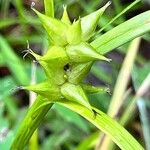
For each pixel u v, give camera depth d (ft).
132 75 0.74
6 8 0.89
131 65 0.64
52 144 0.74
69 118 0.66
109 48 0.36
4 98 0.70
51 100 0.35
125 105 0.78
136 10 0.92
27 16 0.81
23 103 0.85
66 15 0.33
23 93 0.86
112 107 0.63
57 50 0.31
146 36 0.78
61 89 0.33
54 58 0.31
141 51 0.93
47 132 0.79
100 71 0.80
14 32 0.89
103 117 0.35
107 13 0.78
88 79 0.85
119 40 0.36
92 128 0.75
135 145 0.35
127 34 0.36
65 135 0.75
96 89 0.34
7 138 0.60
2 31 0.89
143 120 0.70
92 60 0.31
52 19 0.31
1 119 0.63
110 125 0.35
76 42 0.31
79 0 0.83
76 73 0.33
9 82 0.71
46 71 0.33
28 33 0.86
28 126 0.38
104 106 0.75
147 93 0.77
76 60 0.32
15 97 0.85
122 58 0.87
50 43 0.33
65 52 0.31
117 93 0.64
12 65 0.72
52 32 0.31
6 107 0.74
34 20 0.79
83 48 0.31
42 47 0.87
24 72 0.71
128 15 0.91
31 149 0.59
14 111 0.72
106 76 0.80
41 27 0.80
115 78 0.81
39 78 0.71
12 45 0.86
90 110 0.33
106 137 0.59
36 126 0.39
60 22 0.32
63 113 0.66
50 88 0.34
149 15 0.36
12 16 0.91
